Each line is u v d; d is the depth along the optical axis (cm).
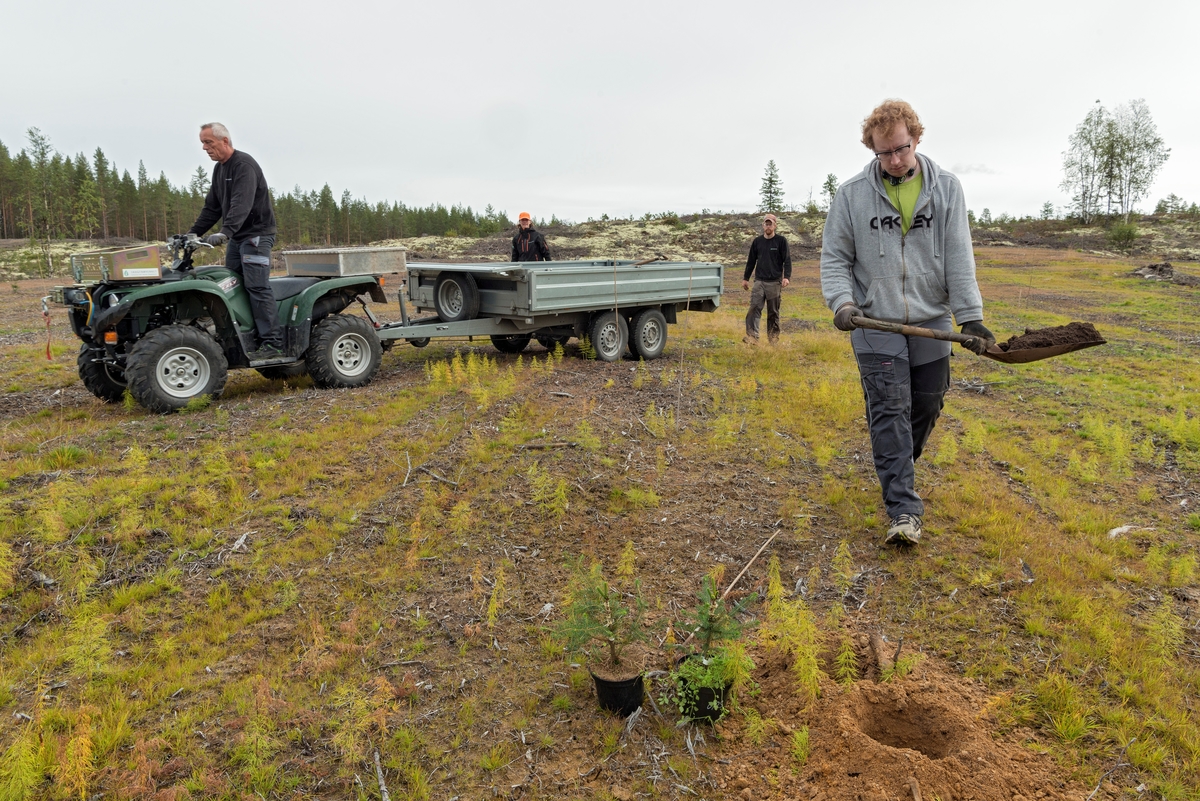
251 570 403
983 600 363
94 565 403
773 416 666
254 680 318
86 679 324
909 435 412
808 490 499
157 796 256
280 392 758
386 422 634
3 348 1077
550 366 820
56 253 3694
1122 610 356
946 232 399
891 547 414
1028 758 261
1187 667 314
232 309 707
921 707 286
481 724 293
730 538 433
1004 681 304
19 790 256
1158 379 889
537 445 560
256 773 265
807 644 304
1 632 358
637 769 269
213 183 707
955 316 400
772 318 1058
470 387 725
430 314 1002
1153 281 2378
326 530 441
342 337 768
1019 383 853
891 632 341
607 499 484
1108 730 275
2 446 573
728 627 291
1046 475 531
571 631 298
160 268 675
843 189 416
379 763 271
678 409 665
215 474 508
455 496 483
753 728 279
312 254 803
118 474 514
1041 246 3969
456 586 389
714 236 3653
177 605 378
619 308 920
